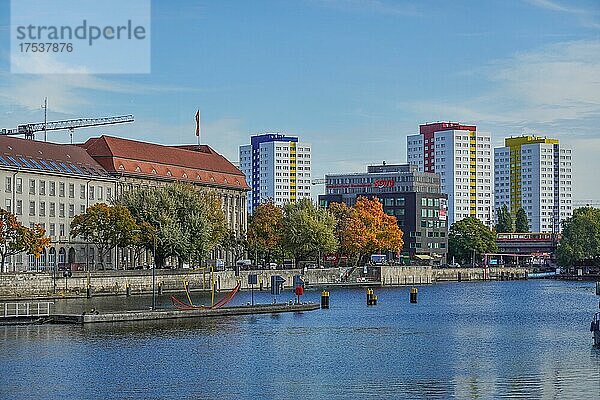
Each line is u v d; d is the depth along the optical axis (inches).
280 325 5684.1
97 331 5196.9
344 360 4200.3
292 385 3570.4
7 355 4296.3
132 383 3622.0
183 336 5034.5
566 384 3501.5
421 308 7406.5
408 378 3695.9
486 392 3380.9
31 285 7406.5
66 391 3472.0
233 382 3636.8
